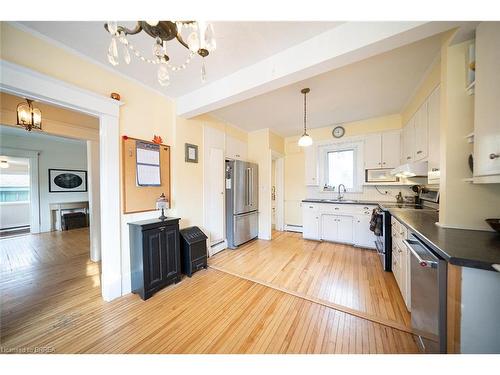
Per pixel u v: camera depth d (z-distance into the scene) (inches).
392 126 135.6
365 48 53.9
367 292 80.7
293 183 193.6
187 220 110.7
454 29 53.1
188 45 42.9
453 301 37.9
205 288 86.1
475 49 48.0
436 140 75.2
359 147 151.9
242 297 78.9
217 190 133.8
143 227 77.9
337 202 146.9
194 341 56.6
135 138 86.5
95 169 119.5
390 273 97.5
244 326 62.6
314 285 87.2
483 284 35.3
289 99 108.7
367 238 134.7
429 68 79.3
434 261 42.2
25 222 214.8
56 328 61.9
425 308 46.6
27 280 93.7
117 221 79.9
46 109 97.8
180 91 96.7
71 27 57.1
